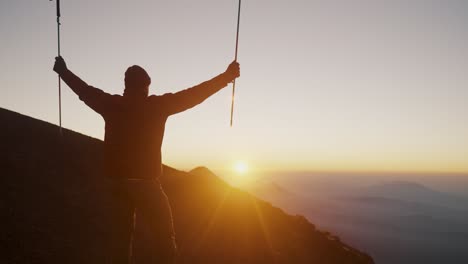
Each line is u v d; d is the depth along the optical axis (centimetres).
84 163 1638
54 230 904
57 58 351
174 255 311
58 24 360
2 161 1322
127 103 313
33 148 1622
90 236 920
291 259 1305
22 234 829
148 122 310
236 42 382
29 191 1141
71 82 337
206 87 319
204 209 1575
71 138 1977
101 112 319
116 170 307
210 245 1138
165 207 314
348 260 1867
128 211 348
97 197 1262
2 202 993
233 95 403
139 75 325
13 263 688
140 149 307
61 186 1280
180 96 315
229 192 2178
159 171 321
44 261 728
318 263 1455
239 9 384
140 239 896
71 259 763
